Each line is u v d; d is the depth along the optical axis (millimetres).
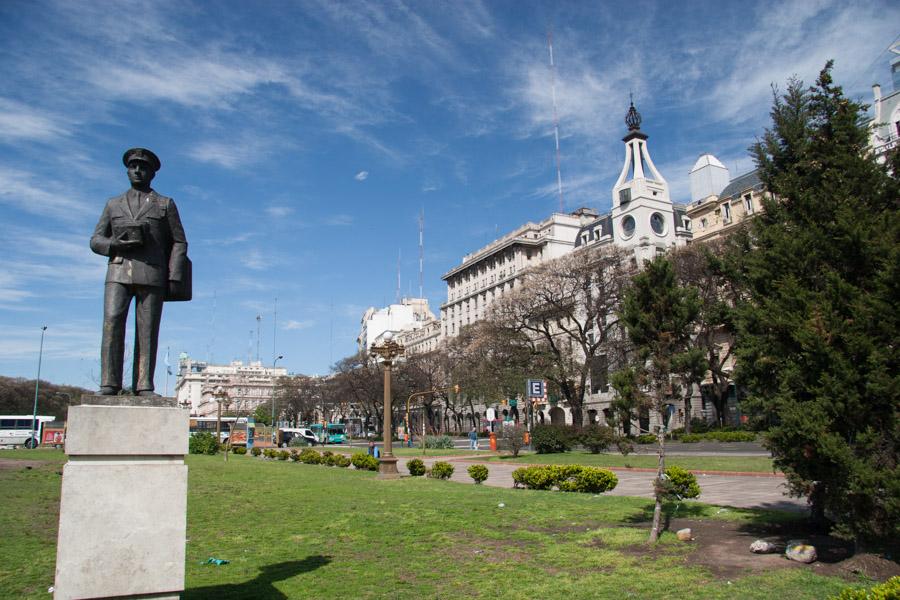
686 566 7836
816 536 9320
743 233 10688
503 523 11234
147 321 5602
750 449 30922
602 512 12117
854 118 8312
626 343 42375
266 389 159500
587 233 74938
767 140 9289
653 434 41250
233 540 10086
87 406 4961
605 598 6633
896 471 6695
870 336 7152
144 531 4949
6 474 20453
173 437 5188
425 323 122812
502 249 90750
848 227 7484
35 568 8219
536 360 47219
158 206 5754
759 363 8375
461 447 52531
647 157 66500
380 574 7852
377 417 81688
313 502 14430
